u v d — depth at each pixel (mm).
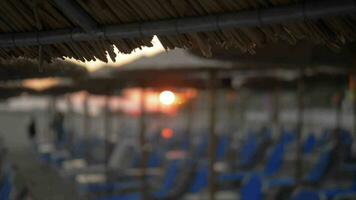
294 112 21406
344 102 16844
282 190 8453
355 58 6031
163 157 11594
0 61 2379
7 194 7191
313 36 1462
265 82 11672
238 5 1463
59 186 9031
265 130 16344
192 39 1690
